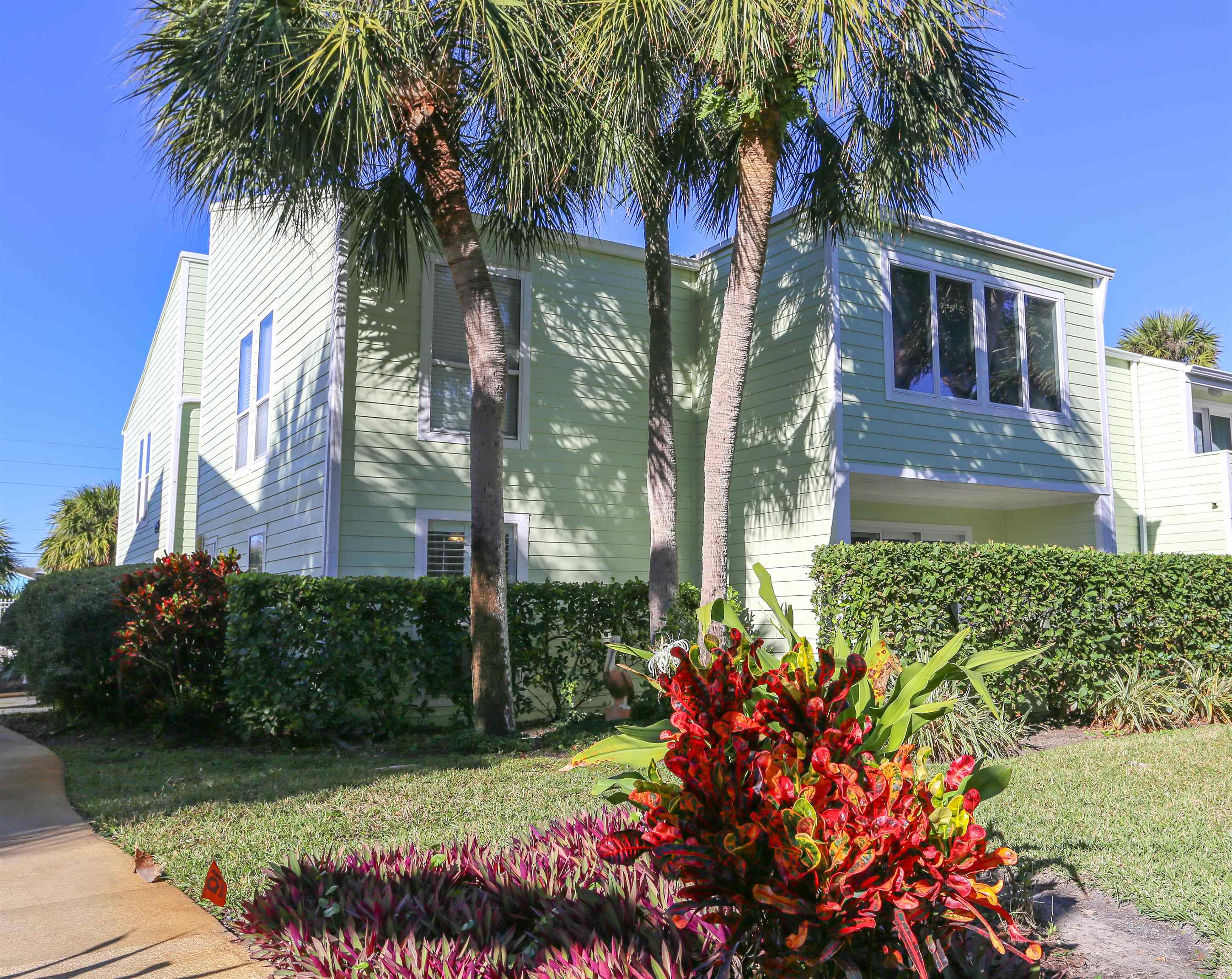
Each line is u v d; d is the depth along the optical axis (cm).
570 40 764
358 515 971
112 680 999
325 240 1011
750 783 238
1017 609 908
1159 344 2727
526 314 1095
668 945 256
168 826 527
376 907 295
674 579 956
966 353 1164
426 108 820
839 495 1012
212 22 760
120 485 2377
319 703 831
